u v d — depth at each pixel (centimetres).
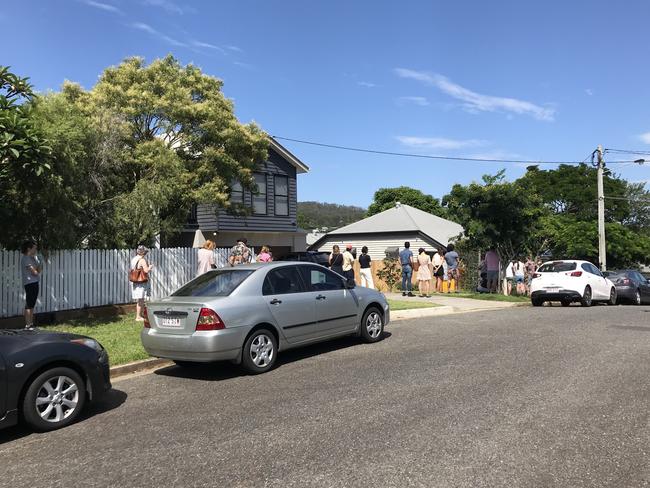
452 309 1568
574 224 3334
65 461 477
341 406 603
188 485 414
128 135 1648
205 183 1808
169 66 1878
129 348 910
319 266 939
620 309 1619
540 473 421
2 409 530
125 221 1413
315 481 412
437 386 676
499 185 2017
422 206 6166
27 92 1047
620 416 555
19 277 1156
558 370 755
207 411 609
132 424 576
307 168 2766
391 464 440
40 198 1082
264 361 799
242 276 825
